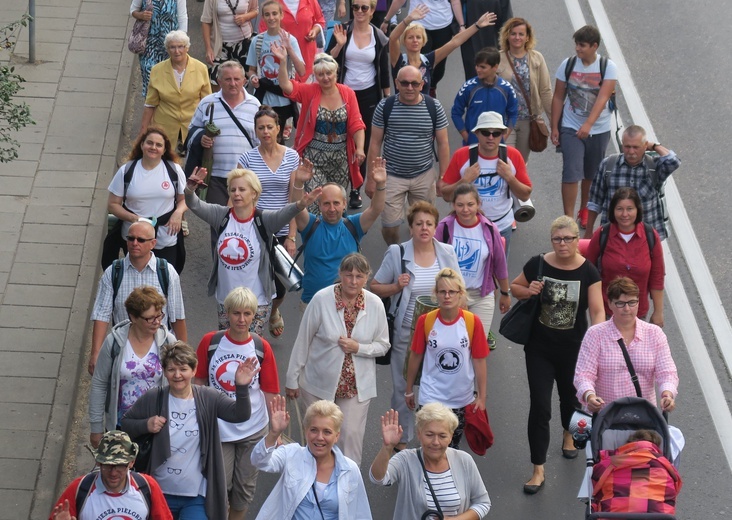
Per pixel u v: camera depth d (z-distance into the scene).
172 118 41.12
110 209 34.06
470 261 32.56
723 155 45.81
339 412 23.92
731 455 31.70
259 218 31.91
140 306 26.55
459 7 47.78
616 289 27.31
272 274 32.31
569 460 31.78
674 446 26.08
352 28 43.47
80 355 34.59
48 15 53.69
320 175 39.69
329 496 23.94
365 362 29.22
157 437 25.47
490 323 33.50
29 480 30.20
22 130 45.03
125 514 23.62
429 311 29.45
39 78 48.53
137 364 26.92
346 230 32.56
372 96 43.69
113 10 54.88
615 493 24.47
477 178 35.69
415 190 38.84
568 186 41.22
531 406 30.12
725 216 42.22
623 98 49.62
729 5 57.88
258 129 35.81
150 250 29.73
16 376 33.53
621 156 35.84
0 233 39.47
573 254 29.77
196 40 53.53
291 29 44.78
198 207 32.03
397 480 25.00
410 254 31.27
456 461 24.94
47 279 37.59
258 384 27.58
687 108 48.97
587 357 27.83
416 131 38.12
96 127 45.66
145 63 44.81
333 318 28.78
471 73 47.97
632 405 25.97
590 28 40.16
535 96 41.47
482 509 24.91
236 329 27.27
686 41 54.22
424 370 29.36
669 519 23.56
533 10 56.75
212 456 25.92
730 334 36.34
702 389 34.09
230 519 28.19
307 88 39.09
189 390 25.81
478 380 29.25
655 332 27.73
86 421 33.03
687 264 39.59
